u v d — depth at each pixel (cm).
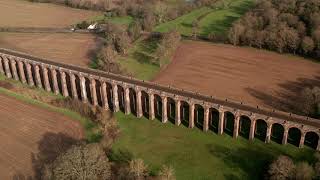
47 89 17775
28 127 14775
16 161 12850
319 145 12350
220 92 16625
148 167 12519
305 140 13150
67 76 17975
